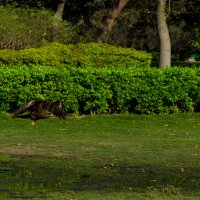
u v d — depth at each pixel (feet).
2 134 104.32
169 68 132.16
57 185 65.41
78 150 89.86
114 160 82.17
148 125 118.11
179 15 215.31
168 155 86.53
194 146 94.84
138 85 127.54
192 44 186.50
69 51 146.72
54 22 165.07
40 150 89.56
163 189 63.05
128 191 62.39
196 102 131.85
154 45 282.36
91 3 233.96
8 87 123.75
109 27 190.49
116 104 127.85
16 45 156.66
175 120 123.24
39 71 125.49
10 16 158.71
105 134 106.73
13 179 68.69
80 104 126.72
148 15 228.63
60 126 114.21
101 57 147.23
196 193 62.08
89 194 60.54
